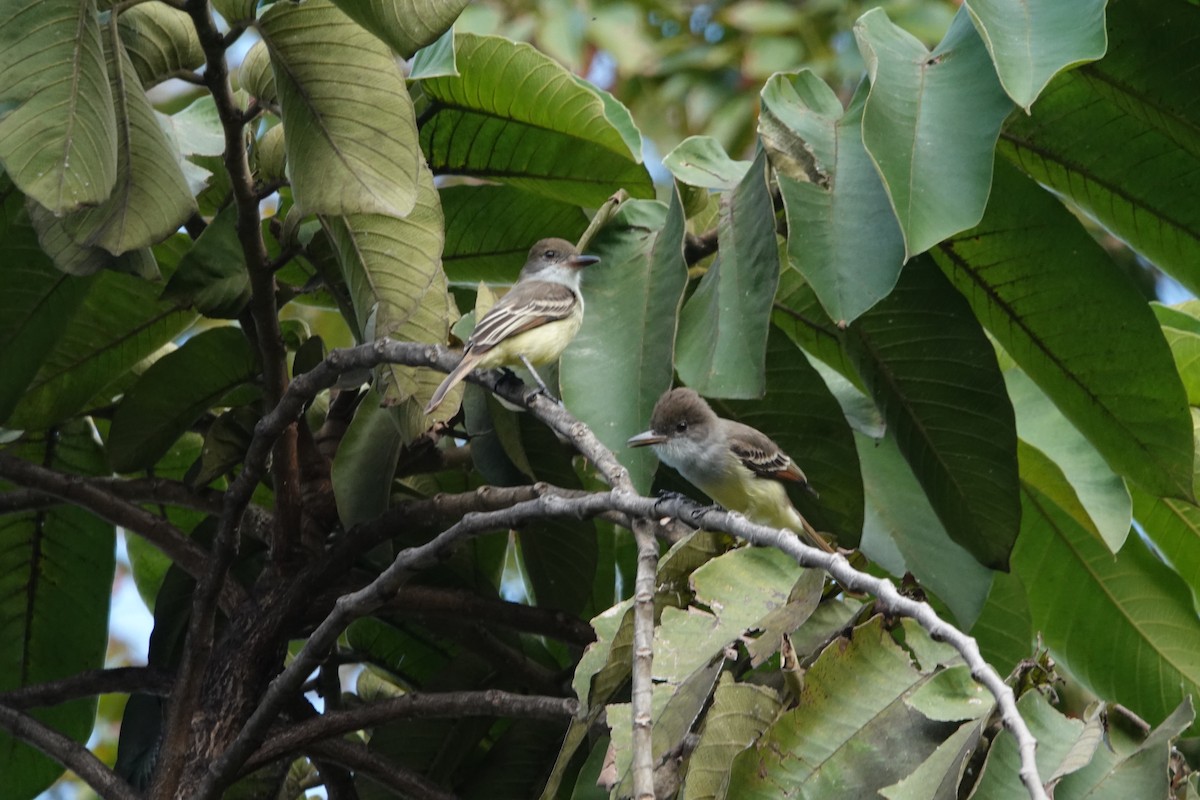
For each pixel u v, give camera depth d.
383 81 7.35
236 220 8.41
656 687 5.83
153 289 9.85
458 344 10.27
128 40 8.05
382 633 10.67
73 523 10.43
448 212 10.56
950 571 9.87
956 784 5.18
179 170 7.56
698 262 9.82
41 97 6.68
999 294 9.17
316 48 7.31
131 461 9.73
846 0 16.34
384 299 8.12
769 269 7.93
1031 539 10.59
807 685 5.80
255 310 8.29
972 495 9.24
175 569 10.05
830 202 7.80
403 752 9.78
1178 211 9.16
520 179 10.20
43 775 10.35
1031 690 5.80
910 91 7.45
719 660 5.87
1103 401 9.16
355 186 7.39
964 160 7.13
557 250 10.57
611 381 8.54
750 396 7.71
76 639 10.52
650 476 8.34
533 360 10.41
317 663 7.35
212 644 8.48
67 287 9.00
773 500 10.72
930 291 9.09
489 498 8.50
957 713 5.63
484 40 9.38
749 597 6.05
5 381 9.05
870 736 5.71
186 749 8.16
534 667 9.91
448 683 10.02
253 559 10.37
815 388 9.51
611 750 5.68
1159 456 9.12
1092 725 5.75
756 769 5.62
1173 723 5.67
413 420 8.26
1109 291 8.88
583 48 16.45
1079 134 9.06
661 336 8.51
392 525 8.66
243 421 9.24
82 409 10.25
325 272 8.68
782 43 16.47
